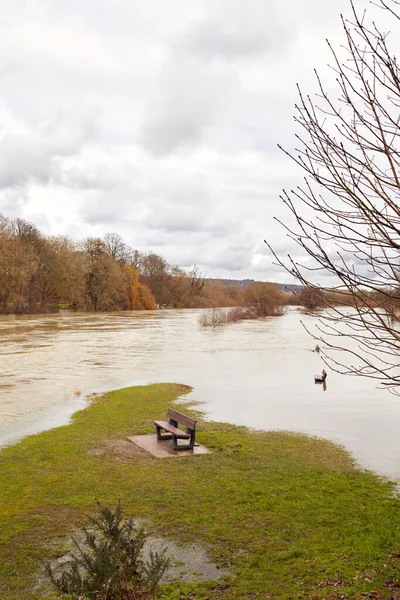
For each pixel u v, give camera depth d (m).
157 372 28.12
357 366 30.28
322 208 4.08
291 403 20.03
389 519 9.15
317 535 8.53
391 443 14.47
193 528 8.79
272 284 102.12
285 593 6.78
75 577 5.62
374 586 6.89
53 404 19.61
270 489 10.62
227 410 18.70
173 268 139.88
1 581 7.13
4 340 45.41
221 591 6.87
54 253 87.00
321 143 4.04
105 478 11.16
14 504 9.74
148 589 5.80
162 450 13.36
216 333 56.44
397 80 3.74
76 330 57.53
